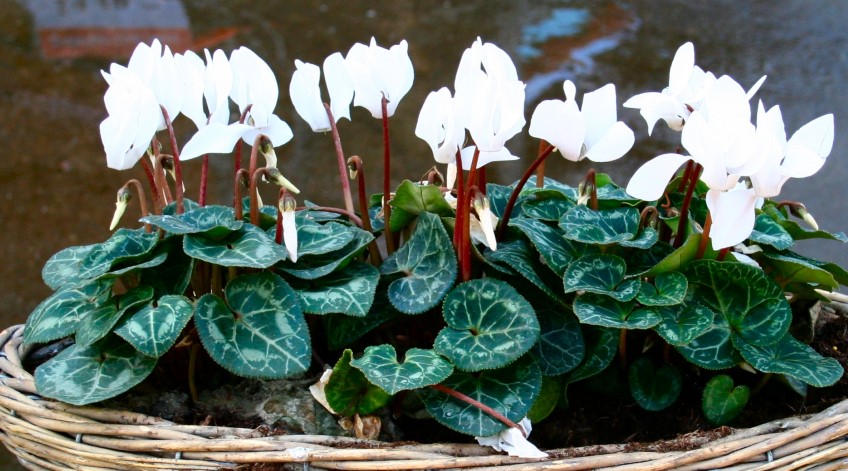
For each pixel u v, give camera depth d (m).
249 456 1.15
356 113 2.94
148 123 1.20
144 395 1.23
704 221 1.28
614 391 1.25
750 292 1.21
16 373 1.21
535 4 3.58
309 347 1.19
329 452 1.15
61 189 2.70
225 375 1.25
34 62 3.43
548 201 1.28
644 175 1.17
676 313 1.21
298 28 3.52
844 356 1.28
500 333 1.19
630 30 3.27
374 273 1.23
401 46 1.22
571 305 1.22
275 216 1.27
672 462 1.14
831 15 3.24
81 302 1.22
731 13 3.34
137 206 2.64
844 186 2.30
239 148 1.26
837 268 1.25
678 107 1.20
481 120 1.16
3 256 2.39
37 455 1.20
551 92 2.83
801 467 1.16
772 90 2.72
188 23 3.64
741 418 1.23
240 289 1.21
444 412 1.18
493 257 1.22
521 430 1.16
